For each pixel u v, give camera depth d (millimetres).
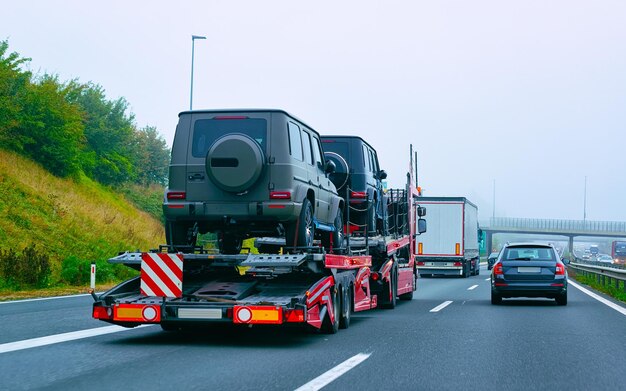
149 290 11570
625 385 8227
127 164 50031
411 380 8359
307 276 12391
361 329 14039
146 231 42719
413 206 24625
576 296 25969
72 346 10883
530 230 126250
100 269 28516
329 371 8867
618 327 14719
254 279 12555
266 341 11891
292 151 12531
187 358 9805
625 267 70750
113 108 51312
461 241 44094
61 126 40594
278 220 12203
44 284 25500
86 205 39438
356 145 18812
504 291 20953
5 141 38438
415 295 26375
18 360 9422
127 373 8531
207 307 11047
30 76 40969
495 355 10492
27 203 34125
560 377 8719
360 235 18359
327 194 14500
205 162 12109
